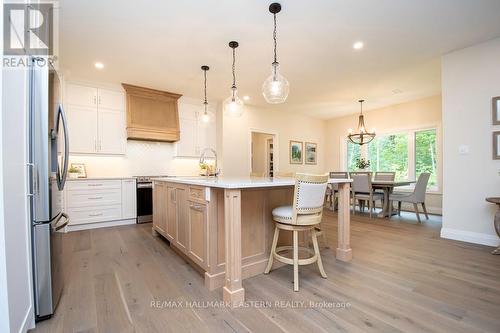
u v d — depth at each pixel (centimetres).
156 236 350
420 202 449
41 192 152
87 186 391
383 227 399
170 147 518
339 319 155
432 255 268
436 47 315
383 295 184
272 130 639
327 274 222
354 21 257
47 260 154
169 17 246
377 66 372
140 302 176
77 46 303
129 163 473
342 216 257
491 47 299
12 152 120
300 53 328
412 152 573
